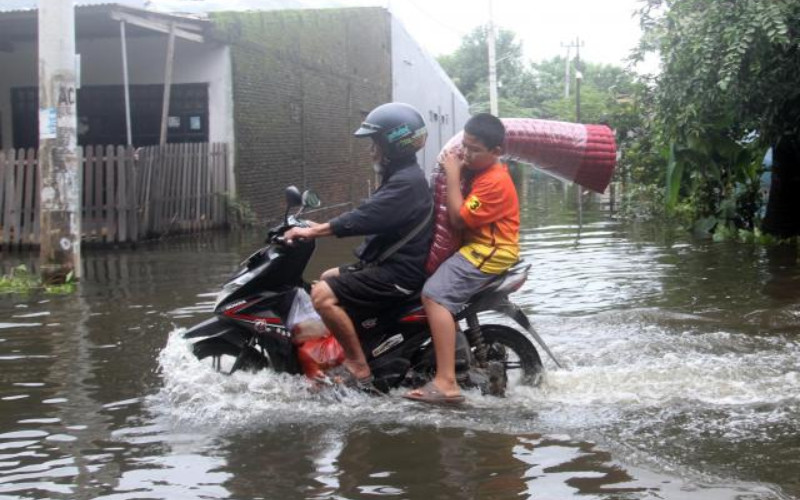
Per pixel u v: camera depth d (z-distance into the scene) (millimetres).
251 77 16797
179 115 16156
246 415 4715
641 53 12062
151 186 13516
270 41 17609
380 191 5035
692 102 11070
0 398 5109
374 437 4332
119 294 8617
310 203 5098
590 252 11555
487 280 5008
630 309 7535
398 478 3805
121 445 4289
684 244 12164
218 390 5141
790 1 9641
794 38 9766
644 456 3998
